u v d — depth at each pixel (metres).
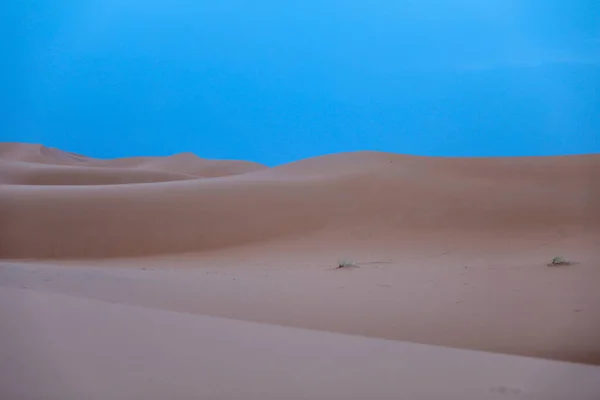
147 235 32.59
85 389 3.44
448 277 14.48
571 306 9.78
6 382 3.48
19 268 14.17
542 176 43.97
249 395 3.49
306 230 33.09
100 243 31.56
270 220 34.62
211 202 37.34
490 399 3.58
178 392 3.48
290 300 10.97
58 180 93.81
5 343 4.54
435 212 35.34
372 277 15.08
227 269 20.39
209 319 6.55
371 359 4.72
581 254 22.36
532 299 10.59
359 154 53.59
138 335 5.26
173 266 23.84
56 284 11.09
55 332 5.12
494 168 46.47
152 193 39.19
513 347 7.31
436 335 8.04
